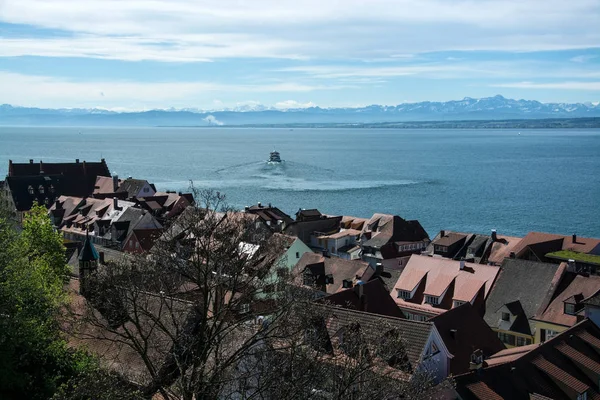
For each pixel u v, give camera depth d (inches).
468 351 2650.1
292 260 4183.1
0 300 2105.1
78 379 1974.7
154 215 6141.7
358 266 3998.5
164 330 1862.7
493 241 5206.7
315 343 1893.5
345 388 1700.3
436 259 3964.1
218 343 1788.9
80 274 2780.5
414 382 1915.6
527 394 2199.8
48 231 3171.8
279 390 1717.5
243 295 1934.1
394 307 3095.5
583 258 4662.9
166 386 1782.7
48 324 2164.1
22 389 2023.9
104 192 7214.6
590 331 2699.3
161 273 1983.3
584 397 2301.9
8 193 6948.8
